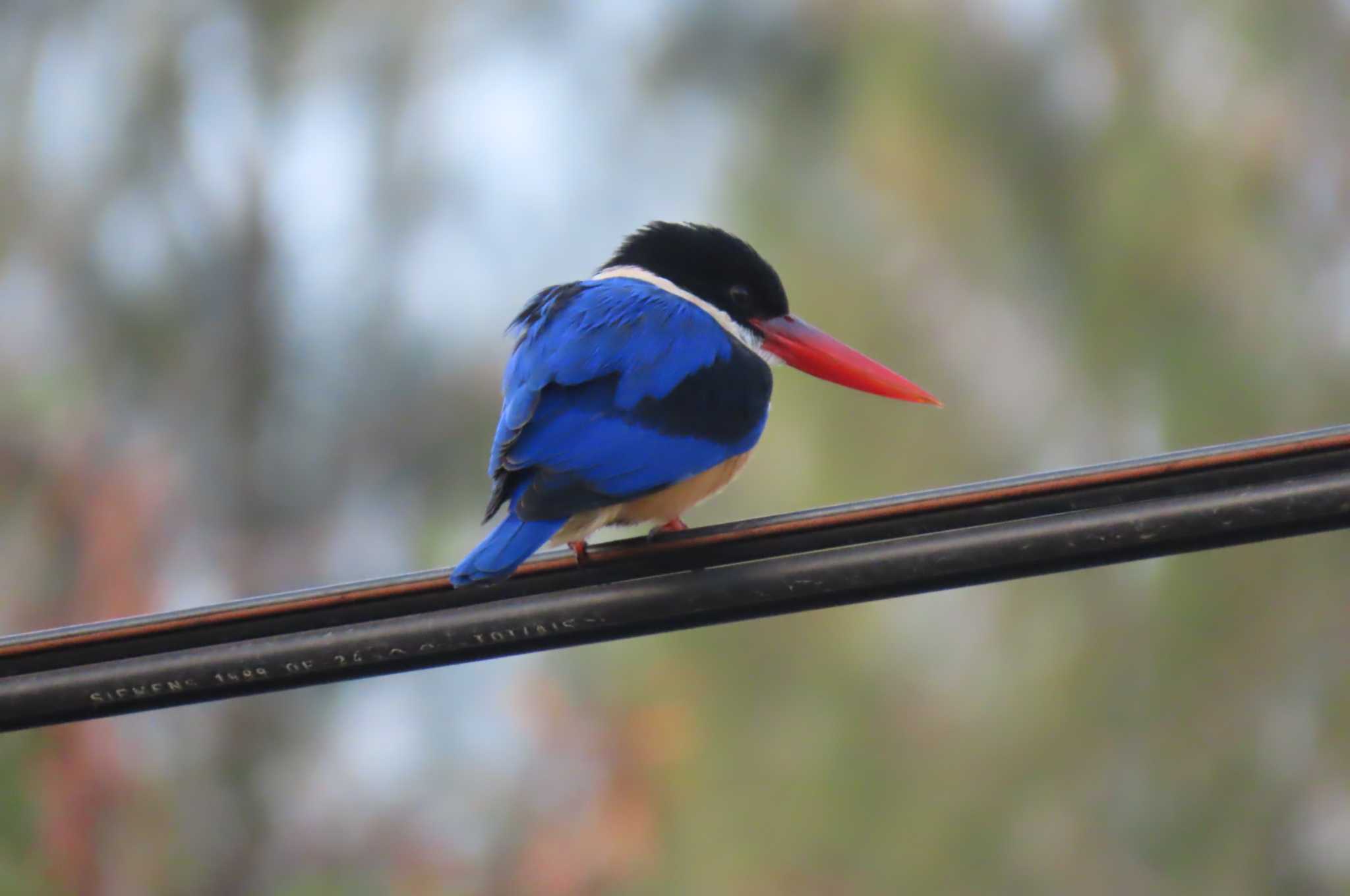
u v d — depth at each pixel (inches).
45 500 575.8
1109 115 505.7
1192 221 481.1
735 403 270.7
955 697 456.4
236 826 622.5
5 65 764.0
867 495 457.1
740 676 461.4
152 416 753.6
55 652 218.5
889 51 517.3
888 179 503.5
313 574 729.0
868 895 446.3
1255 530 207.0
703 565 219.3
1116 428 476.4
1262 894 447.8
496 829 540.4
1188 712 450.0
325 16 762.8
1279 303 477.7
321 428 753.0
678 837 466.3
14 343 732.0
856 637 458.3
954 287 488.1
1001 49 516.1
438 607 224.2
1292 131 494.9
